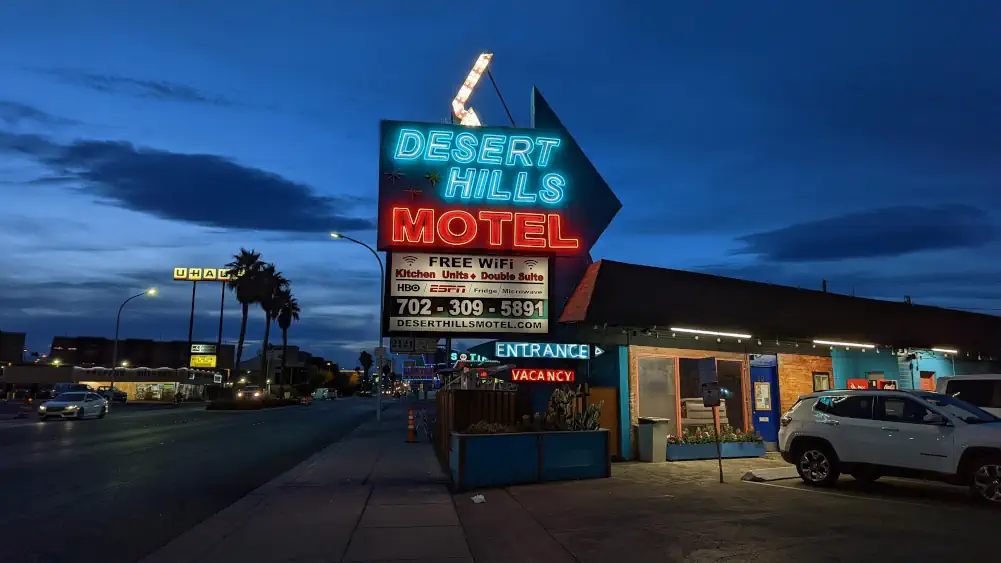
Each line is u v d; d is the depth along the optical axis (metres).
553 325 15.88
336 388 168.38
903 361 21.92
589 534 7.94
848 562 6.60
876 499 10.16
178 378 77.06
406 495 10.77
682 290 16.23
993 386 13.33
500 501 10.18
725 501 9.98
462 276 15.79
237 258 68.25
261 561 6.89
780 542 7.41
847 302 20.22
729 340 17.02
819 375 19.06
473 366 14.65
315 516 9.10
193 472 13.84
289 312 80.38
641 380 15.33
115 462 15.38
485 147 16.47
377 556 7.04
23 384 71.44
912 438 10.43
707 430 15.97
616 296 15.08
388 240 15.62
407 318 15.48
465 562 6.79
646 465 14.13
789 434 12.02
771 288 18.30
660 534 7.86
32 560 6.93
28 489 11.41
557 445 12.19
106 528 8.44
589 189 16.80
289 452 18.45
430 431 25.94
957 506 9.57
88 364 84.94
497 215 16.08
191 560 6.94
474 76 18.83
